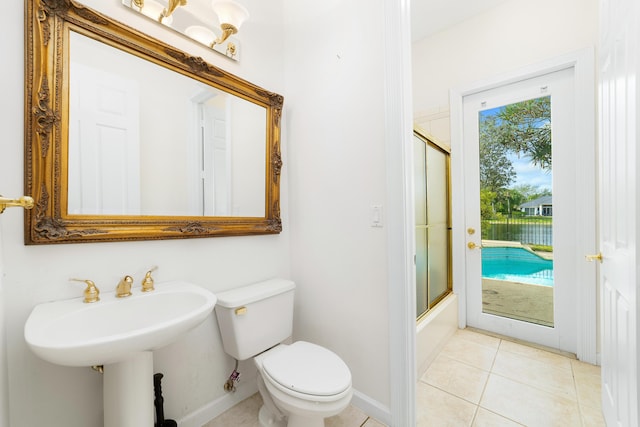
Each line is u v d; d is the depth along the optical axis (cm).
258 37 164
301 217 173
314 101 164
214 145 141
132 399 92
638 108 79
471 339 225
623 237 98
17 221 88
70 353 68
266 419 134
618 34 101
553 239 208
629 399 95
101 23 103
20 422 88
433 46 262
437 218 241
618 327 107
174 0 110
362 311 143
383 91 133
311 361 122
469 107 246
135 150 114
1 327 80
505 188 230
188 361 130
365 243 141
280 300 149
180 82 128
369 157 139
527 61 212
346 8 147
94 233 100
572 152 199
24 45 89
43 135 91
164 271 122
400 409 128
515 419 139
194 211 133
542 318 214
